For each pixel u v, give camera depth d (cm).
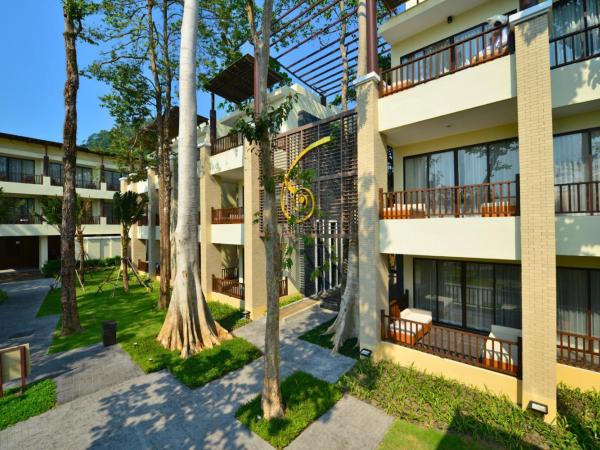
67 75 1020
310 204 986
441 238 669
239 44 1320
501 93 599
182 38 973
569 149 670
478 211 764
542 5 529
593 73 559
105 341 888
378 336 754
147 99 1570
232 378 700
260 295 1180
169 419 547
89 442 491
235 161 1315
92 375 714
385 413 557
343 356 795
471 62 664
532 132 541
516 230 582
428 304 922
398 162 948
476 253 626
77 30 1035
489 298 816
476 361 630
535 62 540
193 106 979
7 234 2158
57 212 1705
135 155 2292
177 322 895
